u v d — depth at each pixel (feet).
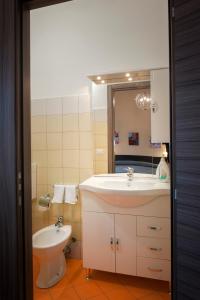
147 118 6.93
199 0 2.67
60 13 7.41
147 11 6.54
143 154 6.99
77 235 7.52
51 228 6.95
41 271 6.15
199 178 2.68
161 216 5.58
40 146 7.79
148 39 6.55
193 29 2.71
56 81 7.60
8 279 3.53
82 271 6.82
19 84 3.55
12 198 3.48
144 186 6.10
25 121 3.67
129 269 5.91
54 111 7.63
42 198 7.30
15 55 3.46
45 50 7.66
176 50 2.88
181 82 2.83
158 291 5.86
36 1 3.57
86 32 7.18
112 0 6.86
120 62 6.84
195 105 2.70
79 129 7.42
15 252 3.48
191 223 2.77
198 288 2.72
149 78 6.84
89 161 7.37
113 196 5.66
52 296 5.74
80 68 7.32
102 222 6.07
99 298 5.65
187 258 2.82
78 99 7.39
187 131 2.78
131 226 5.82
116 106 7.19
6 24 3.49
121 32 6.81
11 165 3.47
